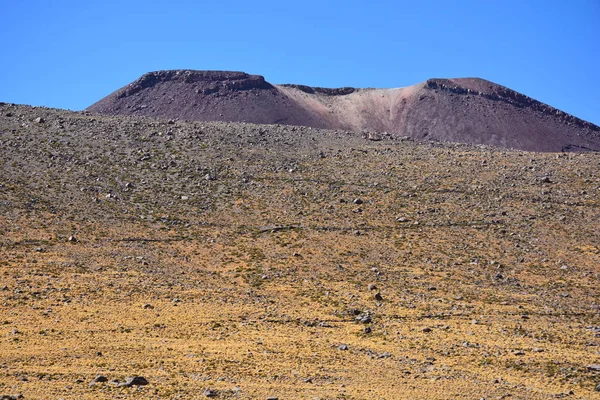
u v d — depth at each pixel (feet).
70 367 131.03
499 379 131.44
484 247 245.45
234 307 185.98
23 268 209.97
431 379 129.59
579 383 130.11
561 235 254.27
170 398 113.50
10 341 147.23
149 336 156.97
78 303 181.78
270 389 120.47
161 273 216.74
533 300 200.13
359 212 275.80
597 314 188.75
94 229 251.39
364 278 217.56
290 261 232.32
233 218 270.46
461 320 180.24
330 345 153.89
